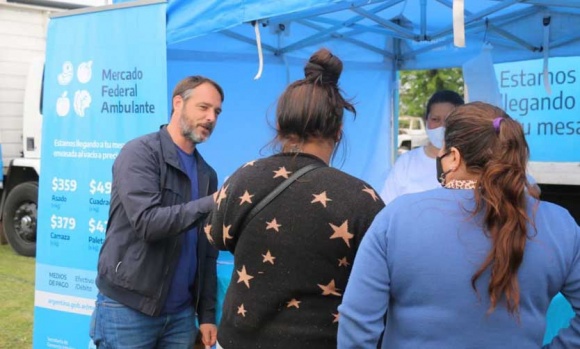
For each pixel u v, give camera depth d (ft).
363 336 4.53
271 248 5.12
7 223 24.61
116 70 10.46
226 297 5.53
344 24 14.10
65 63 11.18
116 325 7.92
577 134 15.37
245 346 5.27
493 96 13.01
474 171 4.68
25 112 23.89
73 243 11.18
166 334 8.24
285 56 15.23
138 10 10.10
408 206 4.64
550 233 4.54
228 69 13.93
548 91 13.83
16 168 24.59
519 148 4.57
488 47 13.12
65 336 11.34
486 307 4.35
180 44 12.79
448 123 4.85
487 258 4.32
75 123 11.09
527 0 10.48
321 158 5.44
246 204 5.26
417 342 4.48
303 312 5.07
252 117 14.56
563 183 15.69
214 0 8.96
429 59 16.88
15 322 16.15
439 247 4.43
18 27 23.97
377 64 17.37
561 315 6.89
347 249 5.00
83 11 10.85
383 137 17.70
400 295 4.59
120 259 7.88
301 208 5.08
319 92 5.36
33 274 21.33
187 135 8.02
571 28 13.67
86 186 10.99
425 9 14.20
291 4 7.99
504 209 4.35
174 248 7.89
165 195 7.83
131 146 7.80
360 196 5.08
